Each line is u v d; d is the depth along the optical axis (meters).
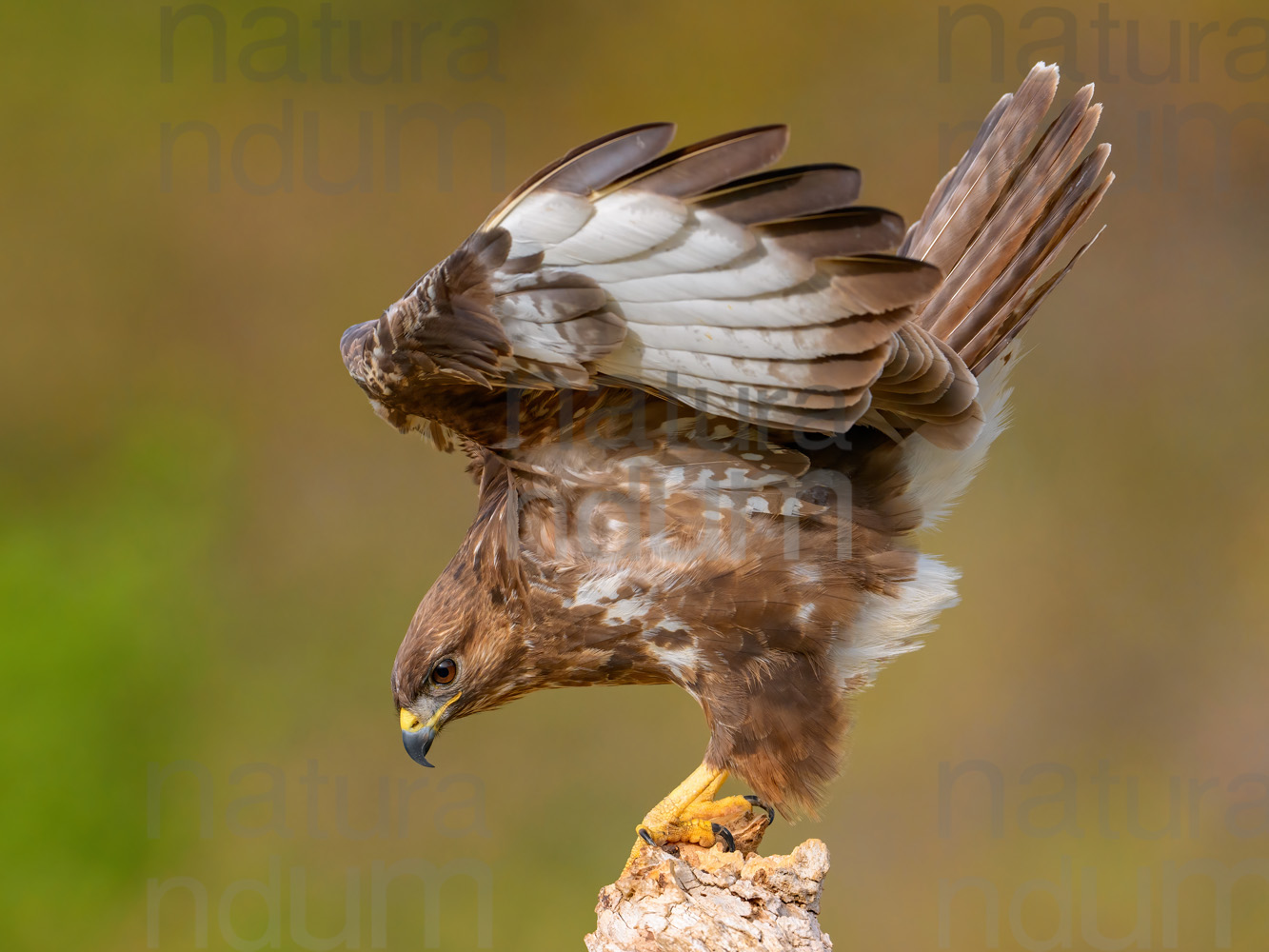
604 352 7.61
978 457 7.73
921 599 7.72
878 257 7.56
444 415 7.68
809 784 7.72
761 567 7.71
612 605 7.72
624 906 7.71
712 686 7.72
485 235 7.58
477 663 7.76
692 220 7.56
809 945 7.69
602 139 7.57
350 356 7.66
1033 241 7.71
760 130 7.55
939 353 7.62
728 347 7.59
